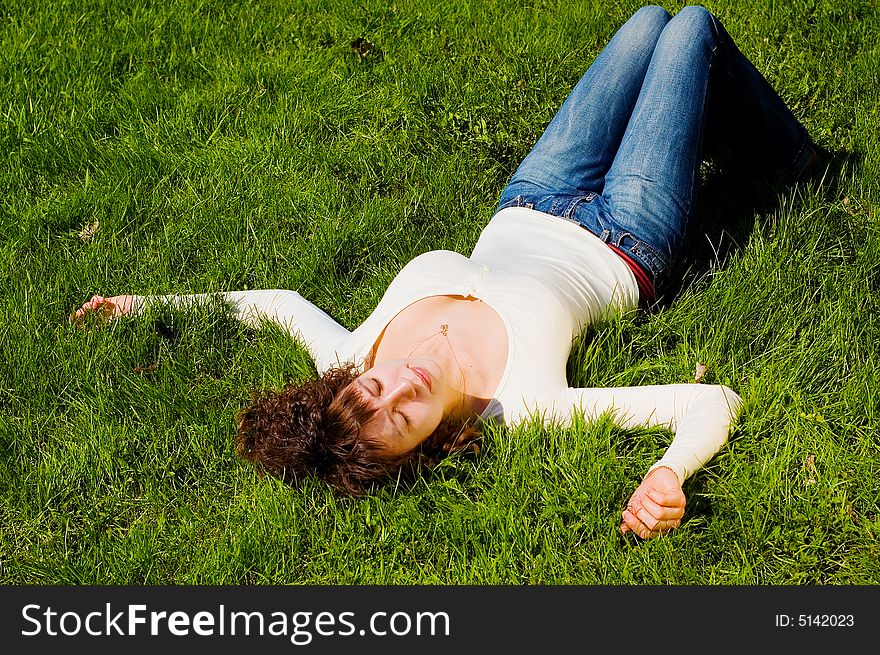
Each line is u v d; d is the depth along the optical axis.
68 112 4.48
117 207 3.97
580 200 3.24
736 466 2.77
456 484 2.80
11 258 3.77
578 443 2.78
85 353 3.30
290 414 2.74
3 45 4.84
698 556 2.64
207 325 3.39
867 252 3.30
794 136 3.58
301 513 2.82
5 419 3.15
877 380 2.89
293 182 4.04
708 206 3.65
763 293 3.22
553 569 2.64
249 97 4.48
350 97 4.39
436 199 3.88
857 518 2.68
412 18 4.75
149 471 3.01
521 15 4.71
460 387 2.84
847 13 4.32
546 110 4.12
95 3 5.15
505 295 2.91
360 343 2.99
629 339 3.16
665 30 3.38
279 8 5.01
